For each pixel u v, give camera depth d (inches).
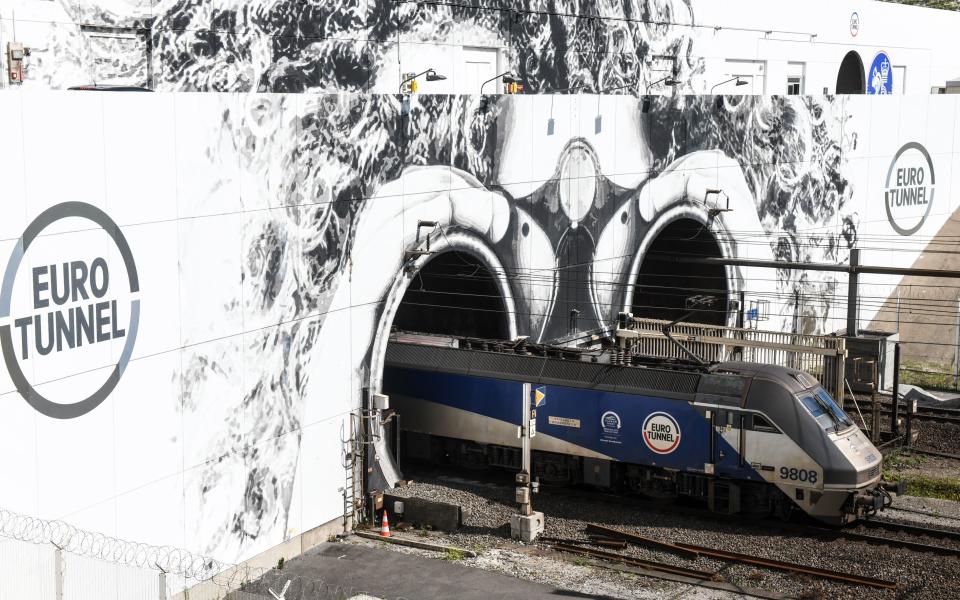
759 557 926.4
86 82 1049.5
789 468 990.4
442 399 1176.2
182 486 843.4
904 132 1952.5
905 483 1039.0
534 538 983.6
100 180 760.3
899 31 2436.0
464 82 1478.8
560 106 1296.8
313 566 924.6
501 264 1221.1
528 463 987.3
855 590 860.6
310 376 964.6
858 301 1866.4
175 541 839.1
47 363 728.3
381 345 1050.1
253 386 905.5
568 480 1126.4
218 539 877.8
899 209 1967.3
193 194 837.8
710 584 876.6
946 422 1382.9
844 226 1845.5
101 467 773.3
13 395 707.4
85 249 751.7
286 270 930.7
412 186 1076.5
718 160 1584.6
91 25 1048.2
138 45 1100.5
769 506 1022.4
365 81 1336.1
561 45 1606.8
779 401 1002.1
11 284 701.9
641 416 1059.9
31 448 721.6
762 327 1712.6
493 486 1146.0
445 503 1011.9
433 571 908.6
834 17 2196.1
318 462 979.9
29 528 714.8
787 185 1718.8
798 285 1771.7
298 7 1250.6
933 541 969.5
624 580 887.1
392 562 931.3
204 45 1156.5
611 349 1199.6
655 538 981.8
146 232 800.3
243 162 880.9
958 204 2117.4
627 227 1435.8
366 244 1021.2
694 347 1339.8
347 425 1013.8
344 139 985.5
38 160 714.8
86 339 756.0
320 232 965.8
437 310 1432.1
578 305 1362.0
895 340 1592.0
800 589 864.3
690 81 1859.0
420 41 1402.6
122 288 782.5
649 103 1449.3
